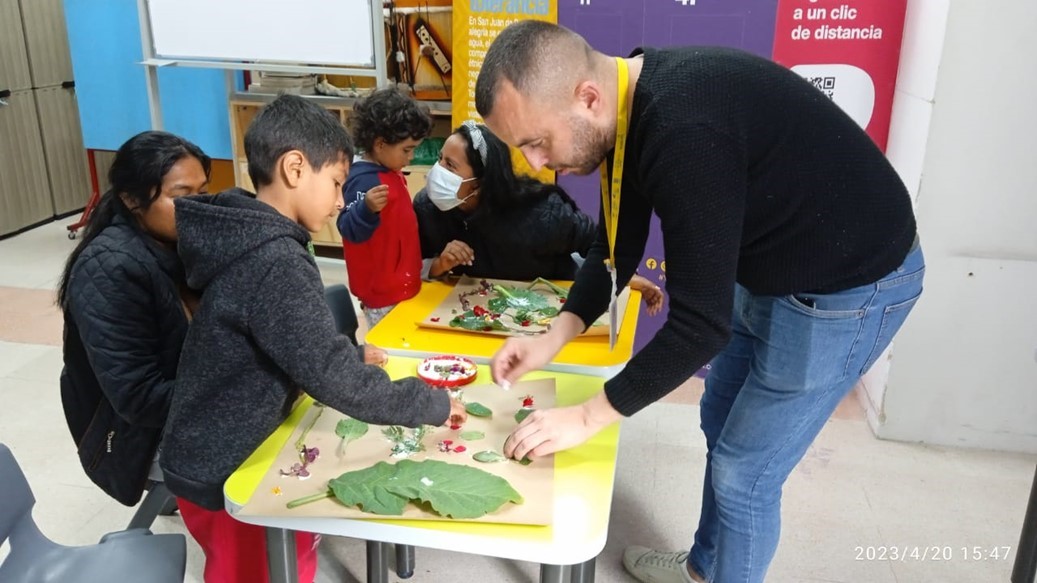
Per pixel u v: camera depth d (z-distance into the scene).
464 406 1.38
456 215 2.16
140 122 4.24
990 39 2.28
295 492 1.12
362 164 2.08
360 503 1.08
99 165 5.16
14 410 2.71
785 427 1.38
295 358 1.16
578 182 3.10
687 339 1.14
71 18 4.09
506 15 3.00
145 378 1.52
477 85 1.16
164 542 1.39
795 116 1.16
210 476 1.22
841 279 1.25
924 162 2.42
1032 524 1.60
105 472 1.63
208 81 4.00
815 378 1.32
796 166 1.17
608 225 1.41
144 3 3.48
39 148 4.77
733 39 2.83
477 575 1.99
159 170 1.51
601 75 1.14
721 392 1.67
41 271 4.07
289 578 1.23
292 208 1.26
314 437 1.29
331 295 1.78
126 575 1.31
